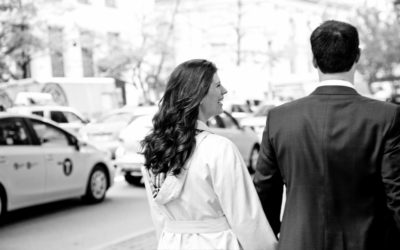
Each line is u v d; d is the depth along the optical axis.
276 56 38.72
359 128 2.09
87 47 27.16
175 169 2.21
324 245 2.10
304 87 29.39
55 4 23.38
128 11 29.05
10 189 7.27
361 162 2.07
